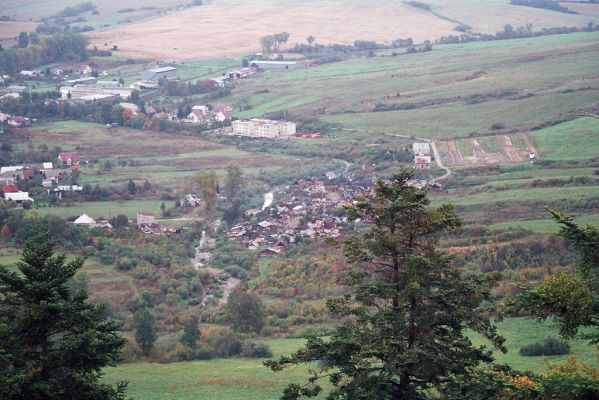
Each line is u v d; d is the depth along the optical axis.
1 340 59.06
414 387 63.53
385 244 65.12
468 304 63.78
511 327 131.25
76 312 62.47
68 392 60.38
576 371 50.94
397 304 65.50
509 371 56.97
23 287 60.88
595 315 48.50
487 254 178.50
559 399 48.31
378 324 64.06
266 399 111.50
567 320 47.56
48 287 60.88
